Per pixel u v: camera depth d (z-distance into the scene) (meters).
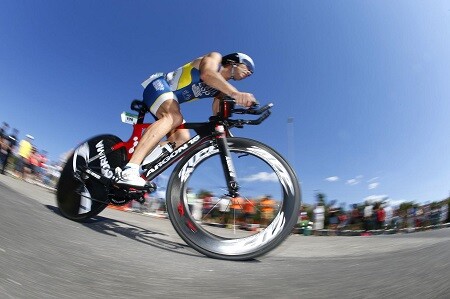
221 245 2.58
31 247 1.60
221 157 2.78
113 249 2.17
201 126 2.87
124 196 2.85
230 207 2.85
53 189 11.00
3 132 9.97
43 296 1.09
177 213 2.71
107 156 3.09
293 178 2.57
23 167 11.02
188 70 2.94
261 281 1.68
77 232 2.47
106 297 1.21
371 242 5.07
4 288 1.06
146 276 1.61
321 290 1.44
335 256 3.02
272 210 2.71
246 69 2.99
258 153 2.70
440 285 1.32
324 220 13.25
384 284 1.45
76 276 1.39
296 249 3.60
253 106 2.68
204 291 1.44
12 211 2.27
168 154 2.89
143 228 3.80
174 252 2.56
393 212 13.89
